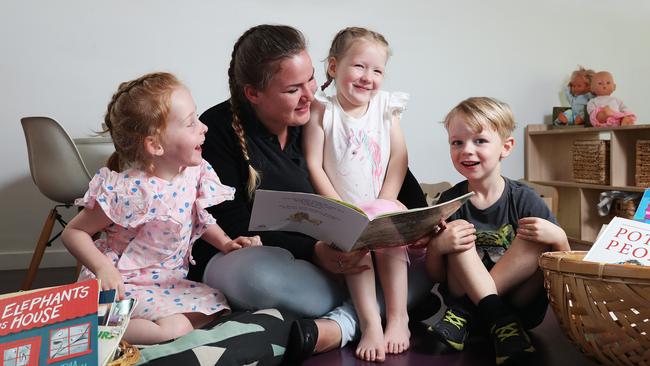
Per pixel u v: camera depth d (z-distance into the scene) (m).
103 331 0.86
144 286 1.17
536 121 3.64
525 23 3.57
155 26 2.95
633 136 3.16
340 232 1.05
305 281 1.17
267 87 1.26
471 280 1.18
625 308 0.88
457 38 3.45
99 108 2.89
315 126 1.45
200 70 3.03
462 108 1.37
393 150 1.50
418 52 3.39
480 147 1.34
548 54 3.63
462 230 1.20
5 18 2.74
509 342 1.05
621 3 3.74
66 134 2.19
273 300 1.14
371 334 1.12
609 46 3.74
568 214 3.63
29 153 2.25
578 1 3.65
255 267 1.14
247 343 0.97
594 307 0.92
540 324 1.36
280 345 1.02
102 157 2.40
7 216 2.81
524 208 1.34
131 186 1.16
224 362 0.93
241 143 1.31
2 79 2.75
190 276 1.35
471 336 1.26
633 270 0.85
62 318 0.79
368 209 1.21
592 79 3.44
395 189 1.46
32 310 0.79
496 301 1.15
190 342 0.94
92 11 2.85
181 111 1.15
